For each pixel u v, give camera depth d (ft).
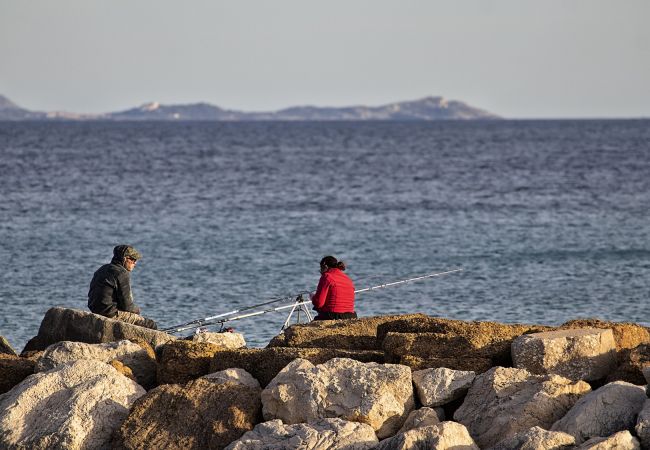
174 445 99.55
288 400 101.55
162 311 219.61
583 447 87.45
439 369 104.68
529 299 238.07
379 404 99.71
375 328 127.03
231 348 118.42
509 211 453.58
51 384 107.86
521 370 102.89
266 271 274.36
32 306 223.51
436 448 89.10
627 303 233.35
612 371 107.14
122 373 113.19
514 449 88.99
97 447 101.71
